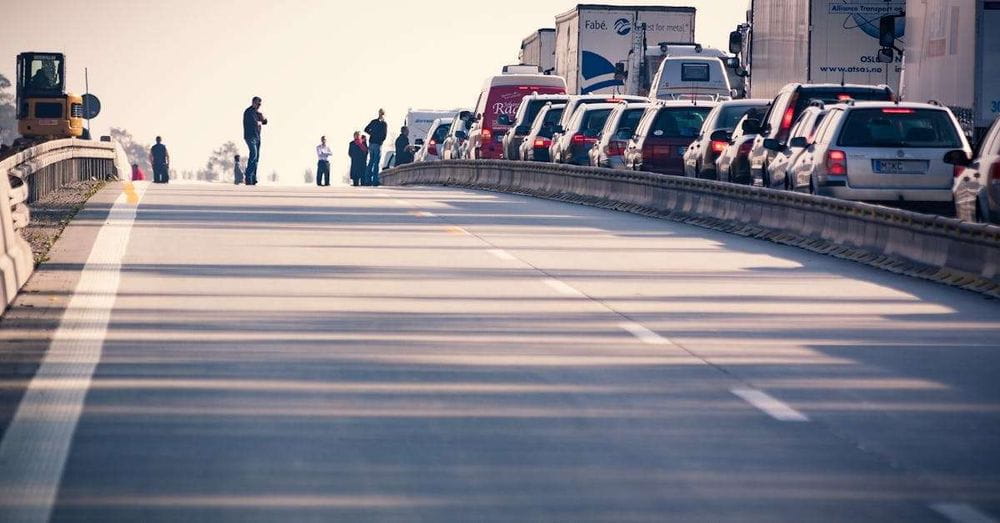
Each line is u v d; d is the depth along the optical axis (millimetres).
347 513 20469
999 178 55094
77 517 20156
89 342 34156
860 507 21172
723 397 29000
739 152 83812
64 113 164750
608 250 58938
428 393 28844
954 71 77125
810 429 26266
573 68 150375
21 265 44281
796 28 112812
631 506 21000
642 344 35219
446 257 54656
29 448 24062
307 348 33719
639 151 95812
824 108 74000
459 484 22094
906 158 67188
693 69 133125
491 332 36625
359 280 46781
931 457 24328
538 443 24828
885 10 107688
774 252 59750
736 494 21750
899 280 50281
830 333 37625
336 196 93750
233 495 21328
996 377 31672
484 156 139875
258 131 137250
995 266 47094
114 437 24844
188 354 32688
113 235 60250
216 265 50250
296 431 25406
